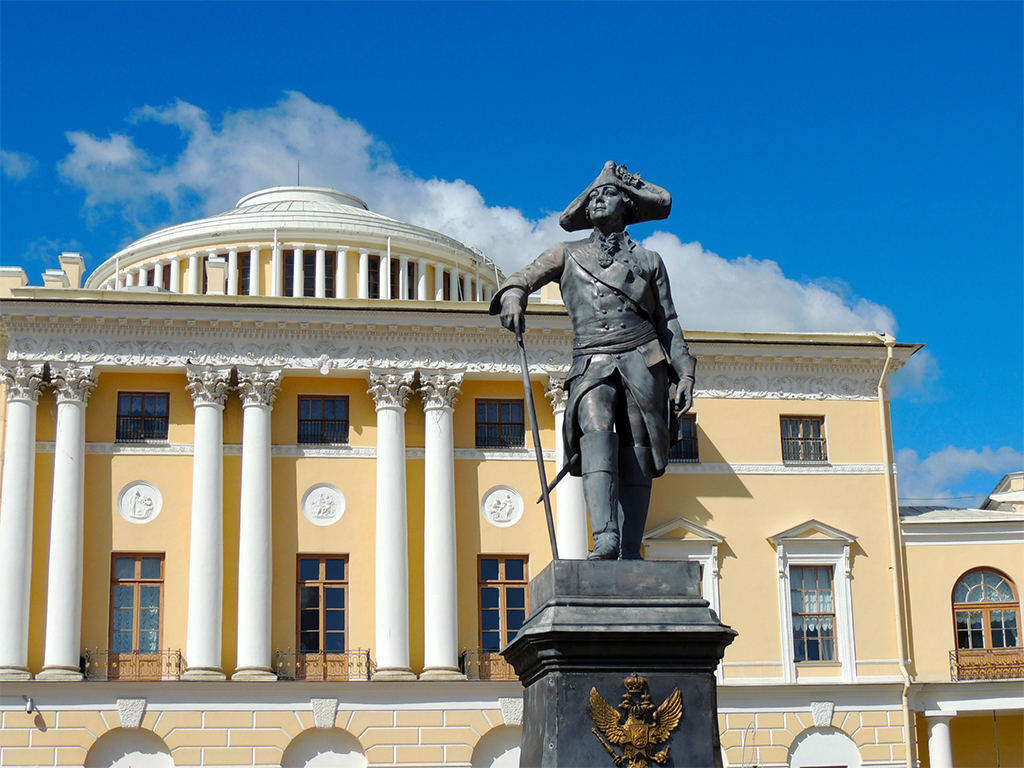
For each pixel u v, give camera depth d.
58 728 36.72
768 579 41.59
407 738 38.09
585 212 10.37
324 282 57.44
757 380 43.03
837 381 43.50
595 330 9.84
